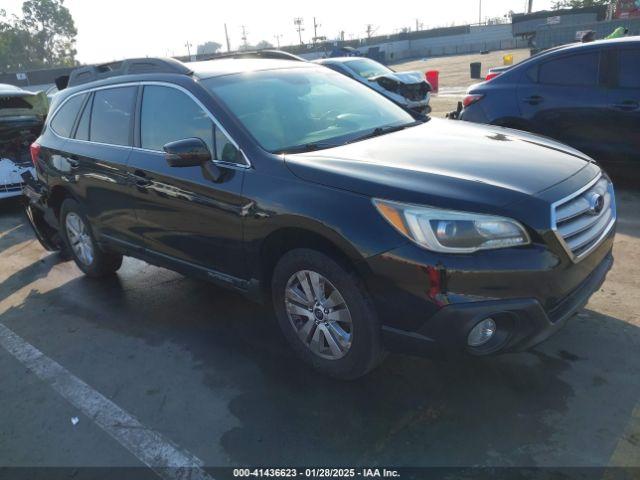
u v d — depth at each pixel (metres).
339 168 2.95
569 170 2.95
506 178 2.77
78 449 2.86
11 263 6.02
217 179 3.33
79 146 4.64
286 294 3.21
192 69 3.94
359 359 2.91
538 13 43.50
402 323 2.68
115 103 4.32
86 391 3.36
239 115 3.48
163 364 3.57
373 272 2.68
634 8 33.06
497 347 2.65
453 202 2.58
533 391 2.92
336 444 2.69
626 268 4.27
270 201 3.05
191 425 2.94
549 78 6.41
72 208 4.96
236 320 4.08
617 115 5.84
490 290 2.51
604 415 2.70
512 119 6.69
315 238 2.95
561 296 2.68
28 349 3.97
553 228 2.58
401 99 12.50
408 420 2.80
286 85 3.97
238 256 3.38
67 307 4.64
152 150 3.92
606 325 3.47
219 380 3.32
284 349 3.60
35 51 95.94
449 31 59.91
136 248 4.30
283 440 2.75
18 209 8.61
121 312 4.41
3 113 8.42
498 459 2.49
